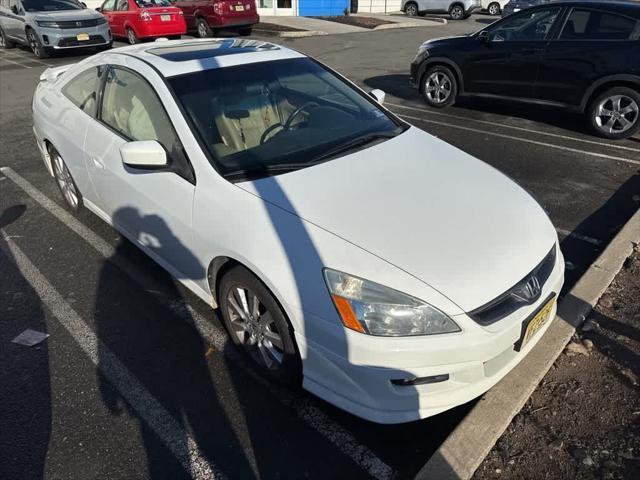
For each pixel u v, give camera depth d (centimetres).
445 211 257
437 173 293
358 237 235
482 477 219
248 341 279
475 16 2588
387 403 220
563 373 271
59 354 294
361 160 297
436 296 212
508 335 222
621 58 611
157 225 310
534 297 233
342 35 1712
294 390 267
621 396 256
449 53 765
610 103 637
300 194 261
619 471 220
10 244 411
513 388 254
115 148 337
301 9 2220
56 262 385
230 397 265
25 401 263
